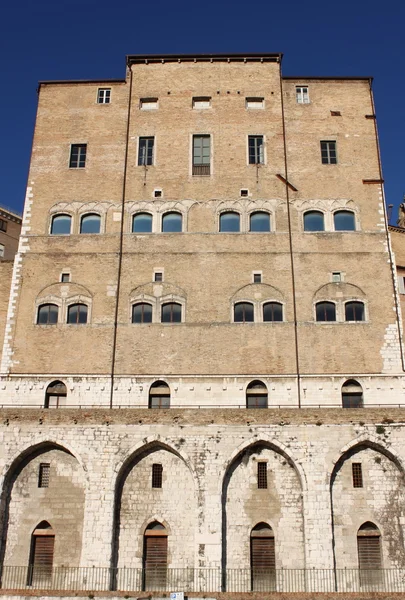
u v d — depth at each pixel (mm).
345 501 41000
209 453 41781
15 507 41625
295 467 41594
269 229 53688
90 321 50625
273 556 40250
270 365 49000
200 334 49969
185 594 36688
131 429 42406
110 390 48500
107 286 51781
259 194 54688
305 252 52656
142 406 48062
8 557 40625
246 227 53594
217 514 40375
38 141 56688
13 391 48625
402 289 58312
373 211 54094
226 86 58188
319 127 56875
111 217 54125
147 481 41969
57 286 51906
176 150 56188
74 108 57812
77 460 42219
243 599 36250
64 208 54531
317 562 39344
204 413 42562
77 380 48812
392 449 41625
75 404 48188
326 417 42312
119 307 51062
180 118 57188
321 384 48500
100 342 49906
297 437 42000
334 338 49844
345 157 55938
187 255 52594
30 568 40375
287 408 43875
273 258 52469
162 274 52062
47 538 41062
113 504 40969
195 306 50906
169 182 55156
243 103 57625
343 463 41875
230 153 55969
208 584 38938
